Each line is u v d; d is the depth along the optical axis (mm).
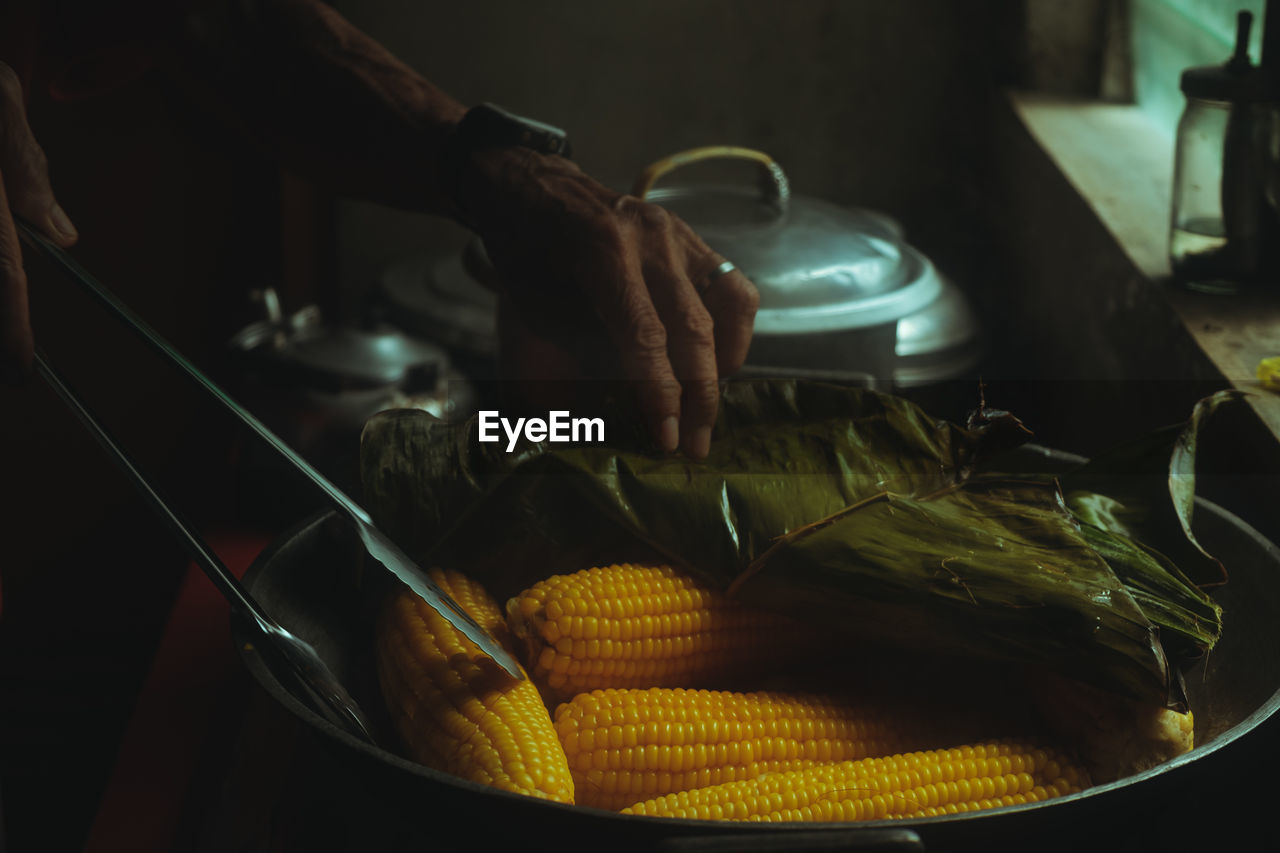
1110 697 822
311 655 826
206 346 2066
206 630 1111
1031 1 1819
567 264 970
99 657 1491
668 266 959
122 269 1938
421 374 1461
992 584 828
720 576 880
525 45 2021
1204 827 877
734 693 857
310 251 1984
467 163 1027
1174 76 1520
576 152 2080
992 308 1878
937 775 820
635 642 859
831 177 2051
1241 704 837
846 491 894
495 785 780
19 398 1694
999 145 1856
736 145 2053
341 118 1093
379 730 879
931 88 1970
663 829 716
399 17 2012
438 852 864
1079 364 1324
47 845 1198
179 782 971
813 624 867
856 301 1152
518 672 836
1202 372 1021
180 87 1153
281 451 827
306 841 887
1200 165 1093
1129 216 1266
